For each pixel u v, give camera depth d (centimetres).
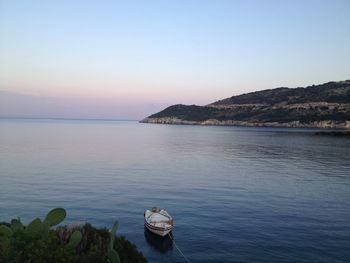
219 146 11269
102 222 2966
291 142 13150
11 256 685
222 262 2194
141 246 2478
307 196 4019
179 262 2220
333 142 13250
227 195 3994
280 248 2405
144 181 4769
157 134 18550
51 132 17638
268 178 5244
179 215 3164
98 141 12312
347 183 4894
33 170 5334
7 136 13538
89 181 4628
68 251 773
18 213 3127
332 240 2556
